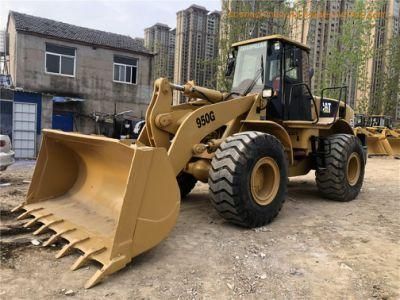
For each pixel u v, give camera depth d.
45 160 4.96
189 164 5.28
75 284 3.30
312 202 6.77
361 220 5.63
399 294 3.34
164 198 3.82
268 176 5.12
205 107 4.99
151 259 3.88
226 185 4.63
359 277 3.65
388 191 8.13
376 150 17.66
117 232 3.46
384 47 26.38
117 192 4.46
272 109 5.98
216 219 5.34
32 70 19.88
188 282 3.43
